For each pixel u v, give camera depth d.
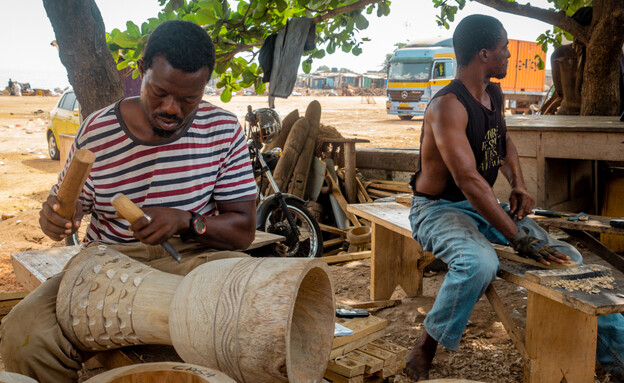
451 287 2.76
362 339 2.67
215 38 5.19
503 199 5.56
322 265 1.82
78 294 1.99
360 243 5.57
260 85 5.90
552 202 5.51
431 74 26.19
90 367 2.94
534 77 28.20
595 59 7.18
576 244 5.38
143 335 1.90
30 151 14.59
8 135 18.95
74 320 1.97
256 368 1.67
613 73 7.23
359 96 80.38
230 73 5.89
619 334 2.88
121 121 2.11
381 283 4.17
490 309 3.96
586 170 6.28
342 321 2.75
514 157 3.35
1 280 5.00
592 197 6.30
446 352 3.31
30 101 44.91
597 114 7.34
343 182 6.94
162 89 1.90
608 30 6.94
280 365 1.65
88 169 1.78
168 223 2.00
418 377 2.95
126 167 2.15
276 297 1.67
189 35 1.88
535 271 2.59
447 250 2.86
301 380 1.74
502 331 3.59
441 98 2.89
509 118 6.52
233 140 2.29
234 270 1.80
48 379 2.00
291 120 6.89
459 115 2.84
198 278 1.84
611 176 5.59
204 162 2.23
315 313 1.95
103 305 1.94
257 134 5.46
